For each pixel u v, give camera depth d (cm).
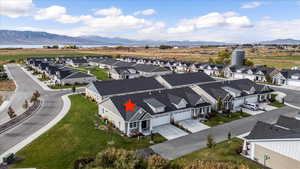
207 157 2550
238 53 10025
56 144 2783
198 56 17388
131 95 3719
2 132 3117
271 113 4281
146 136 3144
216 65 9944
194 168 2094
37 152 2578
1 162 2345
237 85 5134
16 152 2564
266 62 13112
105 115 3722
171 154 2630
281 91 6359
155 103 3581
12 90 5769
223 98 4250
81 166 2195
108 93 4606
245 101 4819
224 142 2983
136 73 8219
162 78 5894
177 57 16462
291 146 2236
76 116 3819
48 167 2270
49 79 7375
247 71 8488
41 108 4259
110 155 2220
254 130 2697
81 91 5809
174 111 3675
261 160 2489
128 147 2786
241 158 2578
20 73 8556
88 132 3167
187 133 3284
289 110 4484
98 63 11188
